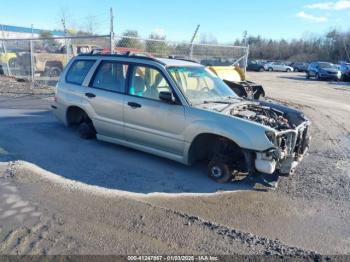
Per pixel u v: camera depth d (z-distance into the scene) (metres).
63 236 3.57
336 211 4.53
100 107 6.44
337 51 72.69
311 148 7.59
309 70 37.00
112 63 6.42
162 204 4.46
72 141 7.00
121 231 3.72
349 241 3.80
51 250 3.33
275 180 5.07
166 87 5.59
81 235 3.61
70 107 7.13
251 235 3.77
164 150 5.72
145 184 5.07
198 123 5.18
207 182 5.28
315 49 81.44
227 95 6.29
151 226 3.85
